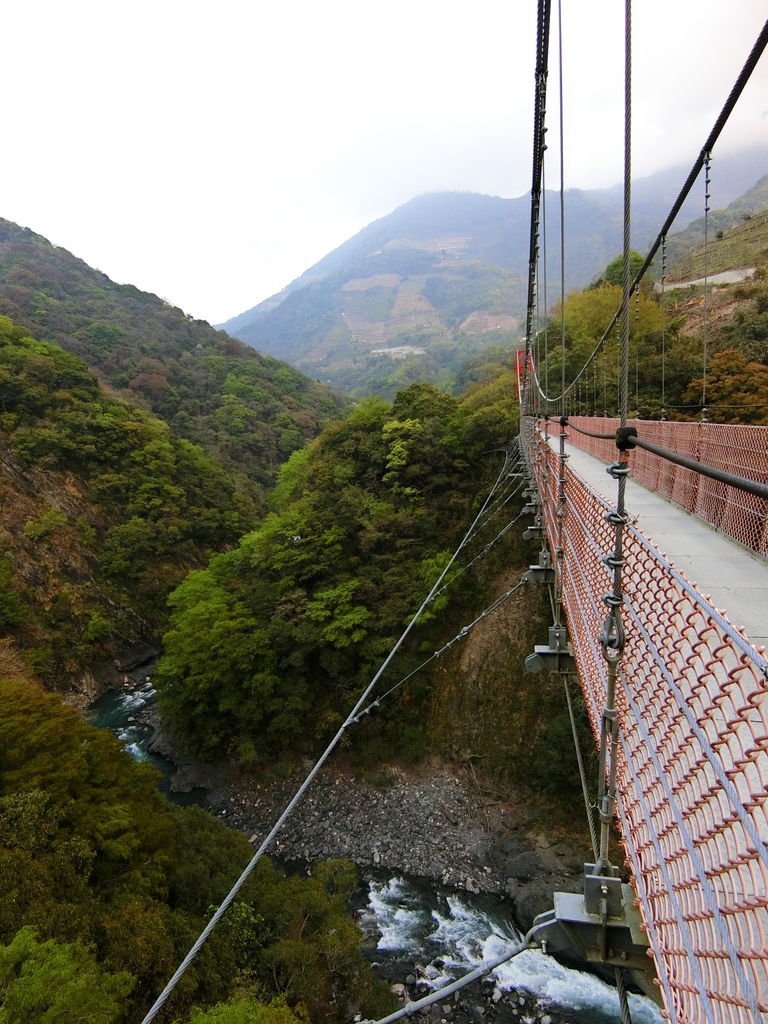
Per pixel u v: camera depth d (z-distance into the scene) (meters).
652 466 7.19
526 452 9.94
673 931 1.44
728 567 3.94
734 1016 1.04
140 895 7.54
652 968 1.85
